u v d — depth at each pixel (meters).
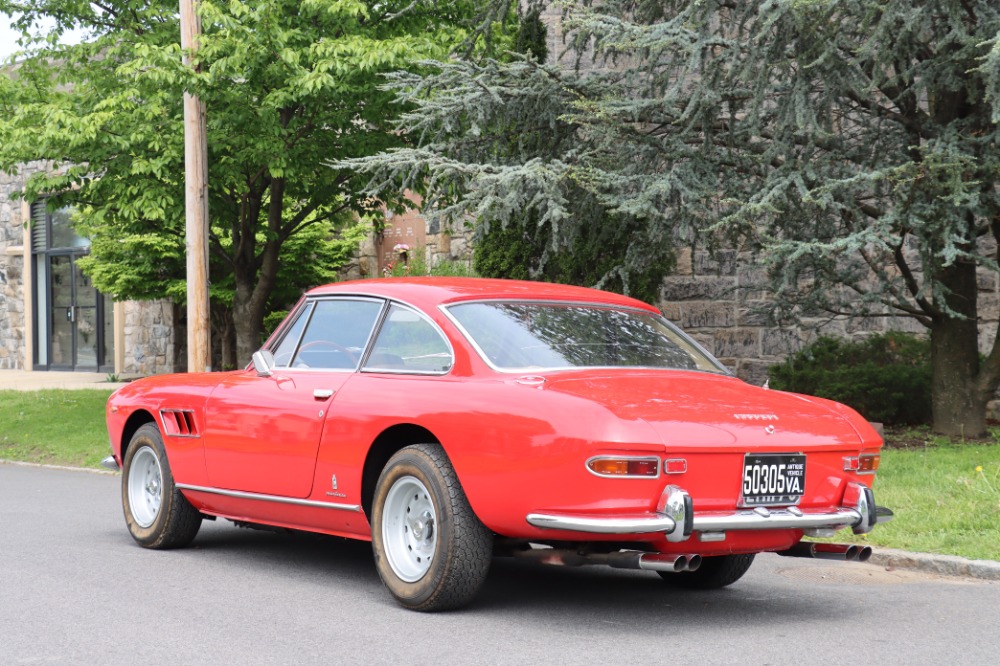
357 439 6.25
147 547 8.16
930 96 12.49
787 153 11.40
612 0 12.66
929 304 12.64
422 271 21.56
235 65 14.34
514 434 5.43
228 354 23.66
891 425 13.84
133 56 16.30
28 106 15.74
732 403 5.70
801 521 5.54
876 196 12.02
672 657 4.99
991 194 11.06
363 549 8.22
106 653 5.12
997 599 6.41
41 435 16.48
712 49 11.57
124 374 27.52
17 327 31.81
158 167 14.88
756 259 12.39
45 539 8.58
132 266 21.89
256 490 7.04
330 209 21.19
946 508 8.48
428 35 15.41
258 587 6.70
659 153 12.15
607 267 15.14
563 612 6.01
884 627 5.66
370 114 15.82
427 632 5.50
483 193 11.53
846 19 11.92
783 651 5.11
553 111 12.71
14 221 31.48
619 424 5.18
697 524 5.24
